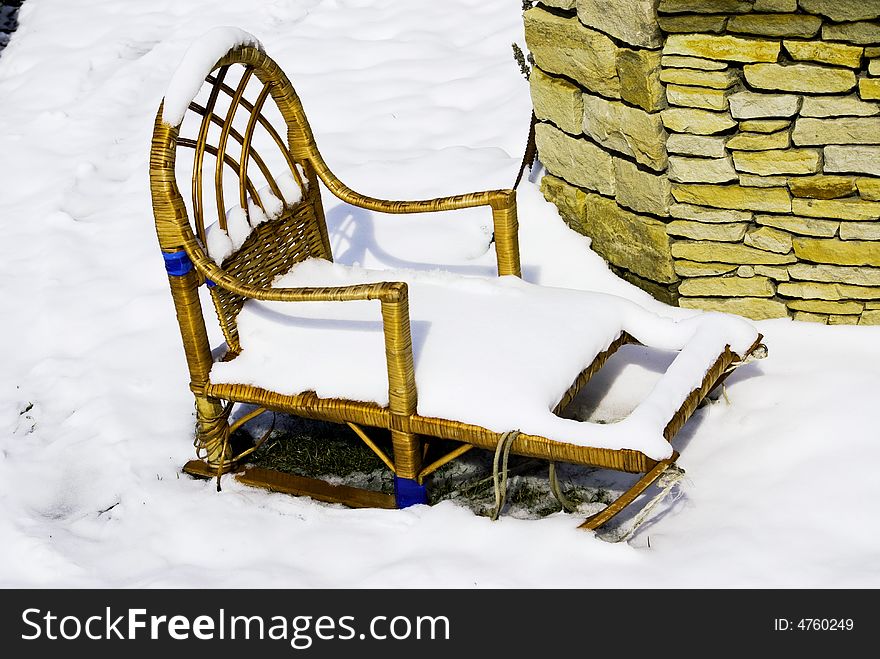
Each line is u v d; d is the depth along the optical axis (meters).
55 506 3.11
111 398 3.52
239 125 5.16
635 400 3.23
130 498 3.06
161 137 2.73
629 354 3.38
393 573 2.63
